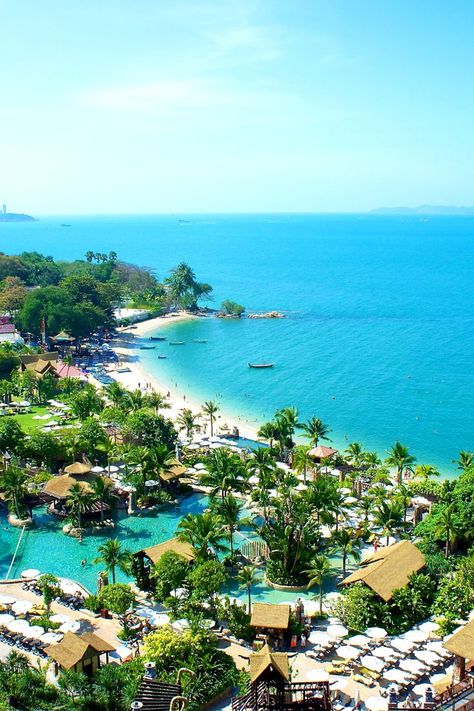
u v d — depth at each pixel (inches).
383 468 4035.4
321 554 3058.6
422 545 2908.5
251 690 1674.5
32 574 2778.1
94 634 2172.7
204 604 2524.6
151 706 1606.8
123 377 6811.0
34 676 1838.1
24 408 5482.3
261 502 3041.3
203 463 3976.4
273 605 2384.4
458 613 2434.8
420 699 1968.5
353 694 2033.7
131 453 3708.2
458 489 3100.4
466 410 5762.8
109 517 3476.9
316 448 4220.0
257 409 5821.9
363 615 2433.6
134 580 2839.6
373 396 6205.7
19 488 3420.3
